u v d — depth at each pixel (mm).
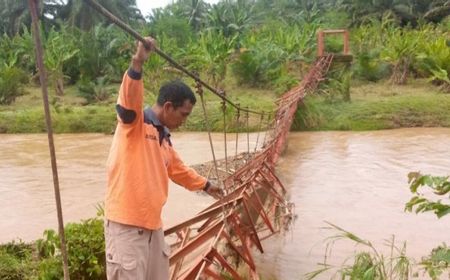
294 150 14430
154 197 3039
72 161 13891
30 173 12422
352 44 27469
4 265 5371
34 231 8070
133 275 2992
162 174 3133
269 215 8078
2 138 18875
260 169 8109
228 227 5504
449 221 8117
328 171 11742
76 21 37406
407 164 12375
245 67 25250
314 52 25859
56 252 5438
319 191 10000
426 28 29828
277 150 11016
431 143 15250
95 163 13516
